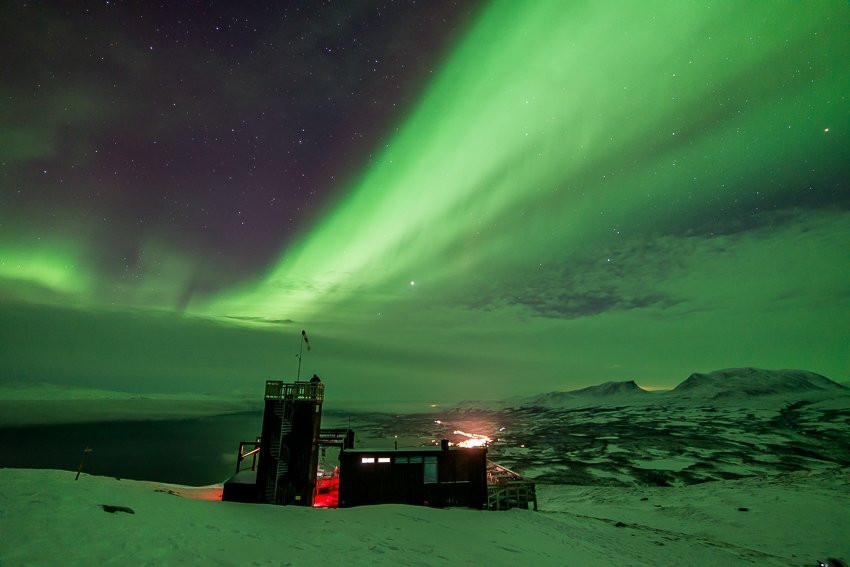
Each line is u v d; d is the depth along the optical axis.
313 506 20.80
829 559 17.72
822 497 30.39
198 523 11.66
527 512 23.19
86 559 7.63
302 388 21.44
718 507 30.23
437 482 21.88
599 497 37.59
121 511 11.04
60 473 25.38
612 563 15.42
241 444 23.98
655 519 28.64
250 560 9.05
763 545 22.44
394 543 13.09
